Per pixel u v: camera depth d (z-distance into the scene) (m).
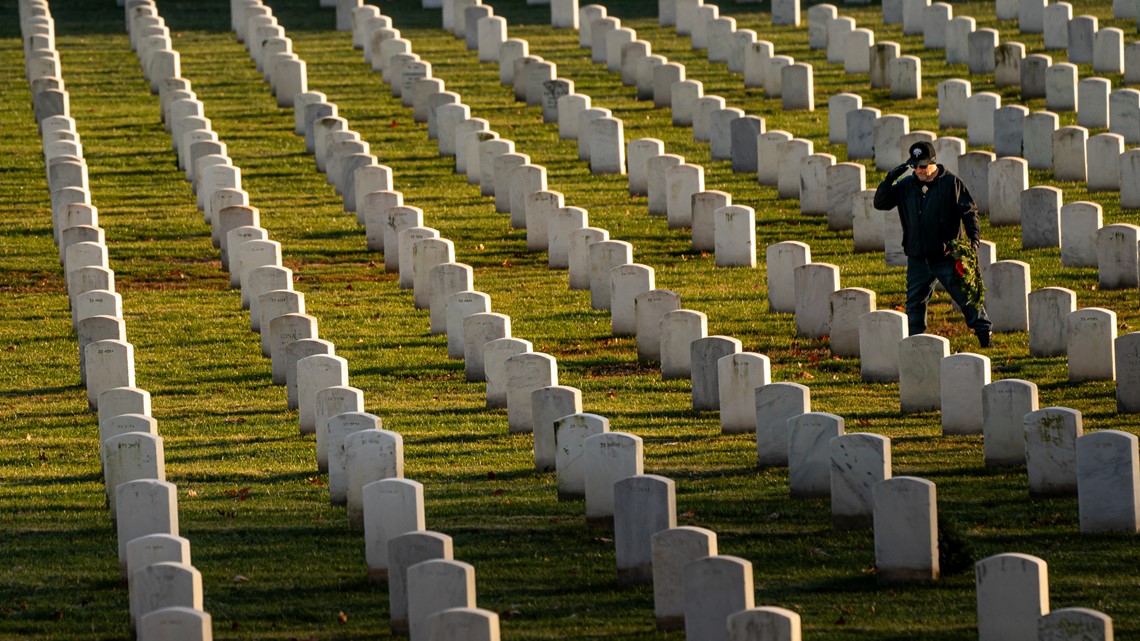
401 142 119.00
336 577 52.34
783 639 40.59
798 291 78.44
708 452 64.19
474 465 63.78
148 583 45.22
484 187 107.06
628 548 50.38
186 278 93.69
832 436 57.44
